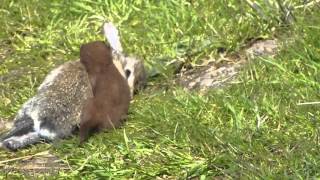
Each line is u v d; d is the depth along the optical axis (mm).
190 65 12484
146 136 10594
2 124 11578
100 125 10609
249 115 10734
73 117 10766
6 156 10734
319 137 10008
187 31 12930
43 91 10922
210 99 11102
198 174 9867
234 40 12602
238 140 10094
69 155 10461
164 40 12891
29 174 10312
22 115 10891
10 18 14320
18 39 13820
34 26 14148
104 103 10695
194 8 13250
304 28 12094
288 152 9797
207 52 12609
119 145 10398
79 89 10859
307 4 12805
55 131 10719
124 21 13594
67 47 13320
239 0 13227
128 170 9984
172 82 12133
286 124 10422
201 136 10320
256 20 12875
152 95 11688
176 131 10469
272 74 11344
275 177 9367
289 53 11688
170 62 12445
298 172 9484
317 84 10930
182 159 10062
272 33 12688
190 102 11031
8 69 13016
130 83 11695
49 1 14430
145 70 12141
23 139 10766
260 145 10016
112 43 12570
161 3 13555
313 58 11555
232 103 10883
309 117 10383
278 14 12805
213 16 13078
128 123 10906
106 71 10984
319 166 9500
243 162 9727
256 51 12383
